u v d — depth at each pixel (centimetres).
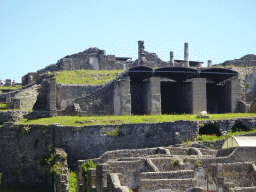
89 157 4309
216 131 4725
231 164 3209
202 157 3500
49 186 4262
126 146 4391
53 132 4384
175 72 5262
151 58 7494
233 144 3691
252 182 3188
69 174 4112
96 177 3291
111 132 4384
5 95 6000
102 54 7369
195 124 4562
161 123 4494
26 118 4806
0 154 4594
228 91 5550
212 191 3253
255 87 5947
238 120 4809
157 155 3725
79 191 3691
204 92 5291
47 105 5241
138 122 4500
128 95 5084
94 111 5062
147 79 5338
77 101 5056
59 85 5847
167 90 5816
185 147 4359
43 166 4328
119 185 2644
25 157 4469
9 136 4569
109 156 3981
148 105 5256
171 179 2702
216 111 5834
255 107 5409
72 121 4541
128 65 7594
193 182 2712
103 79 6322
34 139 4444
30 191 4294
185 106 5525
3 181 4475
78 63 7231
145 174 2853
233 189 2794
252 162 3294
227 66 6469
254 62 6544
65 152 4209
